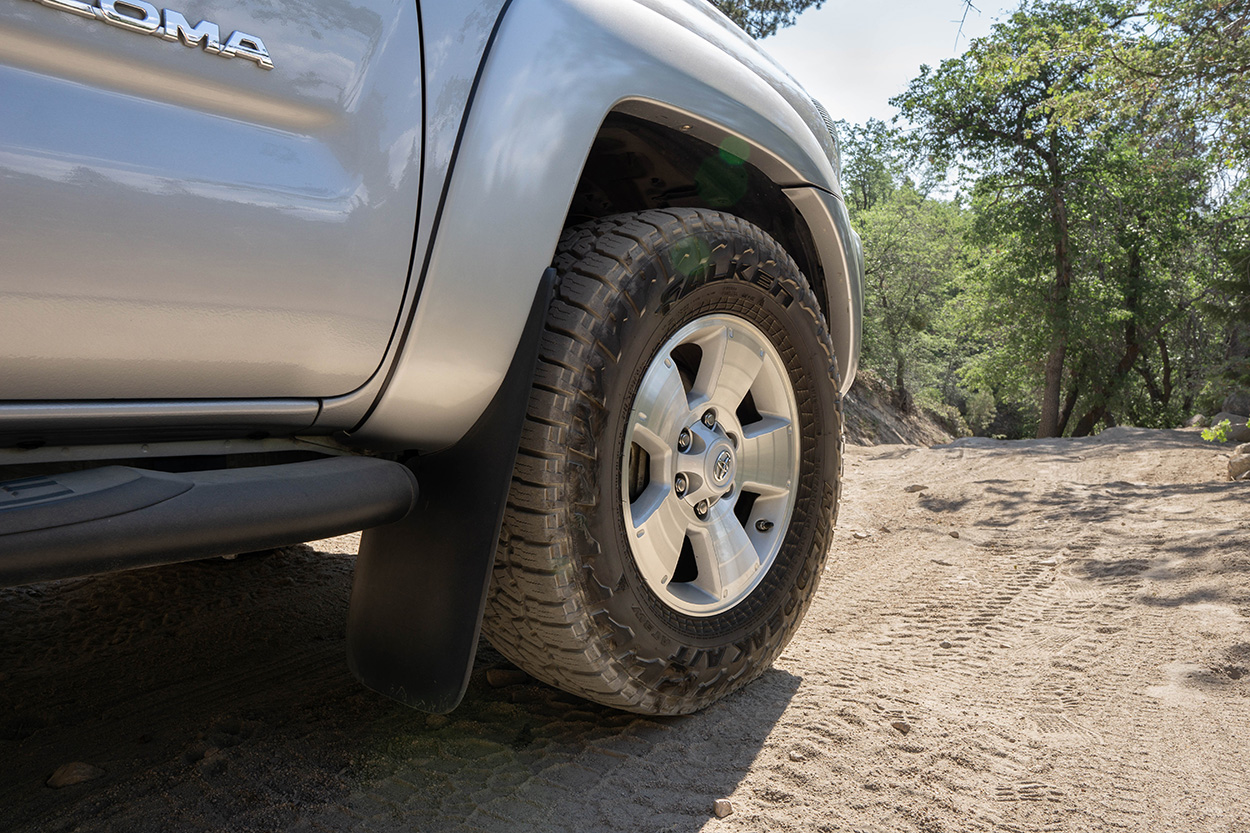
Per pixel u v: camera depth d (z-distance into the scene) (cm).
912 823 156
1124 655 279
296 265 119
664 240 175
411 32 133
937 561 441
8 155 92
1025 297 2983
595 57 161
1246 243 2358
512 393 150
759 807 157
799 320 216
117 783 148
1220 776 187
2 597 261
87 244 98
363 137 126
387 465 141
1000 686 247
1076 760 191
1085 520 527
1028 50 1574
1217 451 912
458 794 152
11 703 186
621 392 169
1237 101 1273
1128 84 1373
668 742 180
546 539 155
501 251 143
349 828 139
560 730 181
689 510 191
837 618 330
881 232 3634
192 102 109
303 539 125
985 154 2920
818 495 226
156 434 119
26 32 94
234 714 180
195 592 275
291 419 130
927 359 4188
